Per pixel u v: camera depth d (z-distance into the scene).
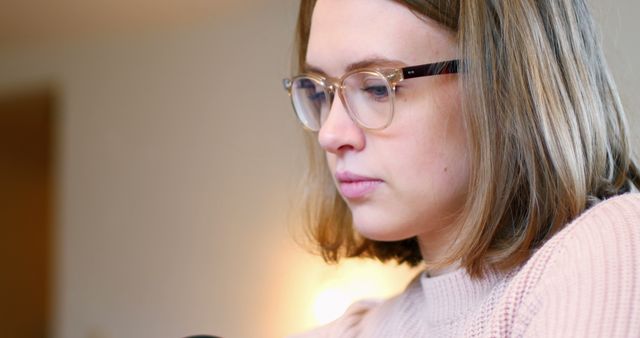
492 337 0.59
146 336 3.31
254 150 3.11
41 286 4.78
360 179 0.71
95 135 3.55
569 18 0.71
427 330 0.78
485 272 0.69
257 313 3.05
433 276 0.78
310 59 0.73
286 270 2.99
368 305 0.99
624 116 0.74
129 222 3.42
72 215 3.56
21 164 4.71
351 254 0.94
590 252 0.53
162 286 3.30
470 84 0.68
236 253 3.12
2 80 3.79
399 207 0.70
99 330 3.43
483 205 0.67
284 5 3.02
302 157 1.56
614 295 0.48
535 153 0.66
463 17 0.68
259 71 3.12
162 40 3.42
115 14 3.29
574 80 0.69
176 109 3.35
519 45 0.68
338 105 0.71
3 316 4.68
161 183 3.36
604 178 0.69
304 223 0.99
